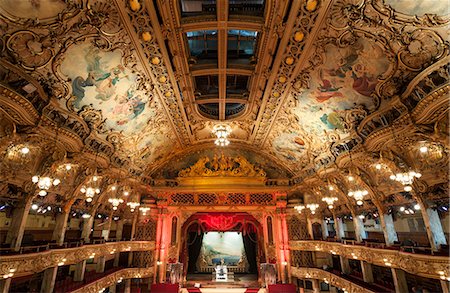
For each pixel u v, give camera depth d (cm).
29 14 639
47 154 973
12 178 887
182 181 1973
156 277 1827
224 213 2103
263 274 1900
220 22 827
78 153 1082
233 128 1697
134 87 1084
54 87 852
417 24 663
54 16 671
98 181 1380
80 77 895
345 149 1245
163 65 1002
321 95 1085
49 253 1040
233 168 2011
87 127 1084
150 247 1862
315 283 1812
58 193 1141
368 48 795
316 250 1784
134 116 1250
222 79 1124
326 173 1503
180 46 914
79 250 1255
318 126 1288
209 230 2138
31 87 774
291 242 1930
